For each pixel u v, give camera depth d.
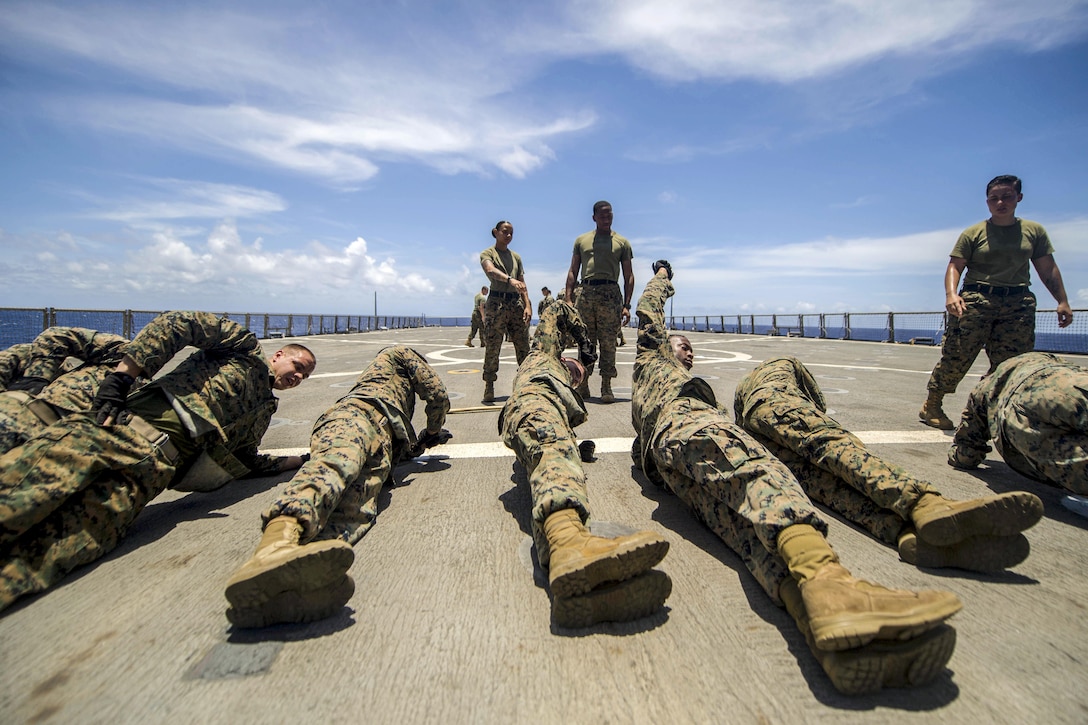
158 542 2.72
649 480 3.43
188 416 2.85
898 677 1.56
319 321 27.91
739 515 2.18
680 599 2.12
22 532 2.13
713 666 1.72
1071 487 2.77
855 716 1.51
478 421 5.77
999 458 4.10
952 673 1.68
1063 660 1.74
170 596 2.18
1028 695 1.58
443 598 2.15
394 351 3.63
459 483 3.63
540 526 2.22
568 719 1.50
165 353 2.81
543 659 1.76
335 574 1.87
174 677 1.68
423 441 3.88
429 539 2.72
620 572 1.85
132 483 2.57
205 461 3.01
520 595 2.17
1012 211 4.66
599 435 4.99
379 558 2.51
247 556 2.56
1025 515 2.07
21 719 1.50
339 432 2.71
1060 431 2.80
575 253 6.86
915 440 4.64
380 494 3.41
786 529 1.93
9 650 1.81
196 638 1.89
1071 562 2.40
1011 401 3.02
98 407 2.59
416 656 1.78
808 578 1.76
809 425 2.82
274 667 1.73
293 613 1.93
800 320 26.67
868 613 1.53
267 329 23.70
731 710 1.53
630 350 16.30
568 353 12.84
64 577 2.31
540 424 2.60
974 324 4.82
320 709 1.54
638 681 1.65
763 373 3.34
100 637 1.89
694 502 2.57
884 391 7.75
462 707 1.55
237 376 3.18
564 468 2.35
